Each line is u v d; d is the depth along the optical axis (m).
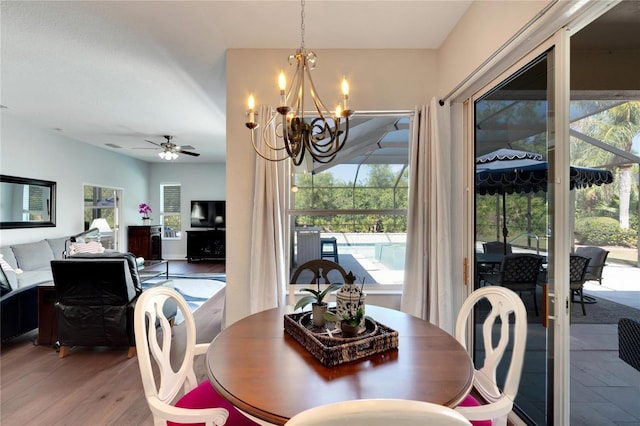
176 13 2.08
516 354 1.17
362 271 2.79
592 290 2.21
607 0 1.22
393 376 1.01
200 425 1.16
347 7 2.04
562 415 1.45
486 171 2.14
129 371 2.44
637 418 1.75
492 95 2.06
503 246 1.94
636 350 1.67
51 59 2.70
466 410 1.01
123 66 2.83
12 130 4.41
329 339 1.16
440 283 2.31
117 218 7.18
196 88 3.33
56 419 1.86
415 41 2.47
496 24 1.75
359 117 2.68
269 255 2.45
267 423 0.83
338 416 0.49
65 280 2.55
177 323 3.57
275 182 2.48
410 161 2.57
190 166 8.45
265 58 2.56
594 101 1.92
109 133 5.27
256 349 1.22
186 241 8.41
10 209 4.38
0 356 2.71
